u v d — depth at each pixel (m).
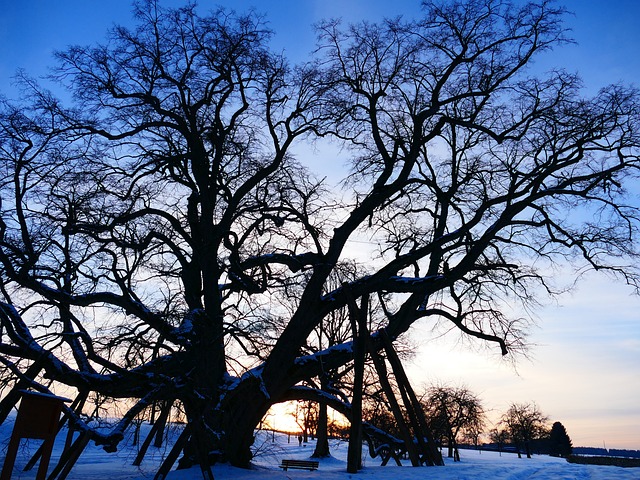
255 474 19.14
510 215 21.88
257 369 21.05
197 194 22.56
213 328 19.11
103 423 17.25
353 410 21.55
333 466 32.19
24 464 25.39
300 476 19.20
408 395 25.11
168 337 18.41
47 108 19.23
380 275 22.14
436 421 55.88
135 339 17.03
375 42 23.50
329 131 24.08
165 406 18.09
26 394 12.73
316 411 41.78
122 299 18.83
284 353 21.14
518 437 79.50
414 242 24.58
